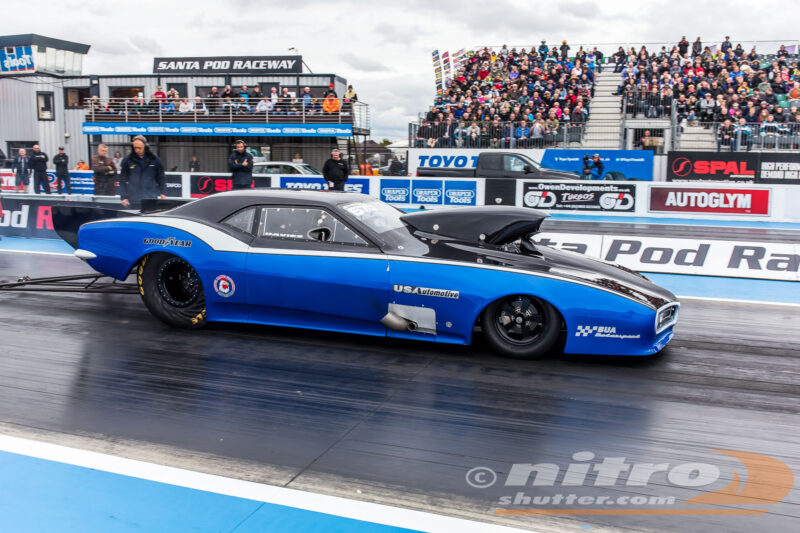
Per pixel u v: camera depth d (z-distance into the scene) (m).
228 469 2.98
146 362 4.45
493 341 4.60
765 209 15.64
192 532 2.49
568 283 4.39
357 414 3.62
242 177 10.12
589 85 22.64
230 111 23.89
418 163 21.58
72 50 30.45
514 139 21.08
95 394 3.86
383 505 2.70
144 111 24.70
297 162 21.28
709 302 6.89
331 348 4.80
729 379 4.33
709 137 19.83
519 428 3.47
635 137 20.53
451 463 3.07
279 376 4.21
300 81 26.30
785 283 8.04
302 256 4.78
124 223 5.30
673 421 3.61
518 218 4.77
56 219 6.23
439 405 3.77
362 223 4.84
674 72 22.22
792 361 4.77
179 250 5.04
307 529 2.52
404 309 4.61
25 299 6.30
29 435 3.30
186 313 5.21
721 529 2.57
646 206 16.28
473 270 4.48
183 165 25.34
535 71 23.62
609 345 4.40
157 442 3.25
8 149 29.86
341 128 23.34
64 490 2.79
